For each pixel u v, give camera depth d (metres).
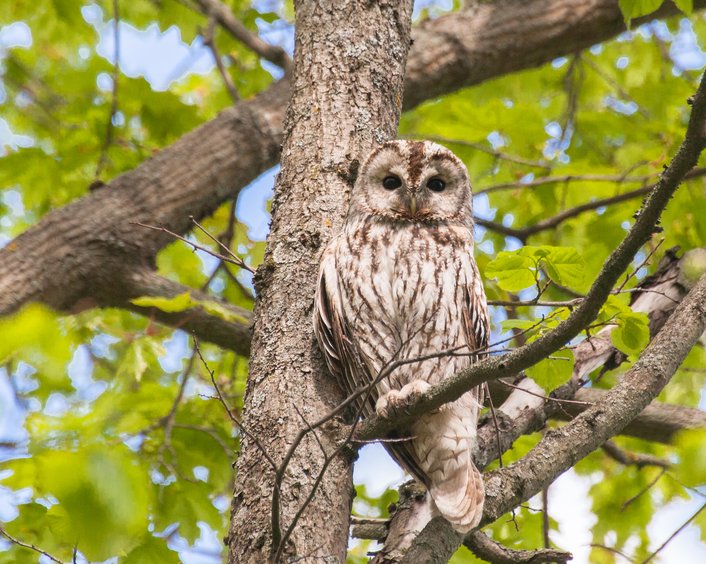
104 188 12.50
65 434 5.09
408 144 10.41
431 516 7.82
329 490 6.93
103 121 15.01
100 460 4.28
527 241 14.66
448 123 15.25
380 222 9.73
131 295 12.05
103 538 4.16
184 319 11.38
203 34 16.22
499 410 9.17
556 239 15.72
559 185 15.90
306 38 9.53
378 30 9.55
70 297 11.88
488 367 6.41
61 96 17.56
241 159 13.01
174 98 15.28
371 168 9.90
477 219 14.52
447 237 9.73
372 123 9.05
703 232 14.35
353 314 8.95
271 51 15.02
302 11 9.80
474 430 8.16
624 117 16.25
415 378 8.98
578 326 6.08
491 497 7.43
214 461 12.27
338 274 8.45
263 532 6.70
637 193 14.25
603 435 7.75
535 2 14.58
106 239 12.02
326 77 9.20
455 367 9.07
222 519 11.24
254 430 7.29
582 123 16.34
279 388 7.45
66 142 15.32
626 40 18.67
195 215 12.75
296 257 8.20
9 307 11.41
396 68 9.55
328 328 7.94
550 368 7.86
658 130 15.84
